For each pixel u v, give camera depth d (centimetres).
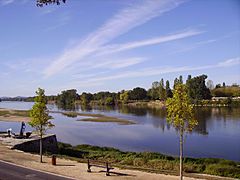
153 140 6044
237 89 19762
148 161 3362
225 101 16100
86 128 8269
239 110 13112
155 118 10694
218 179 2522
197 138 6216
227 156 4528
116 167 2983
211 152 4822
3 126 8538
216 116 10550
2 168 2669
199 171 3033
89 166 2627
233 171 2984
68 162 3122
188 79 18025
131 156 3778
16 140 4238
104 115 12394
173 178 2461
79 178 2345
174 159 3672
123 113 13362
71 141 6062
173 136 6538
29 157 3322
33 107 3198
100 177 2409
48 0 1752
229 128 7606
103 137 6556
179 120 2275
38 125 3216
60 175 2433
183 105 2264
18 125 8794
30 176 2384
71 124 9350
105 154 4019
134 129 7831
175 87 2305
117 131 7506
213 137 6312
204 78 17100
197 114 11362
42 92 3247
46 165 2858
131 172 2680
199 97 16662
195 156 4531
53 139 4647
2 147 3872
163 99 18575
